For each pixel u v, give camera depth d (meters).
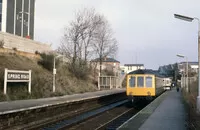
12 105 18.22
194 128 12.22
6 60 28.34
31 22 66.62
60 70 38.56
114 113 23.59
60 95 29.72
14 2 59.00
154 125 13.19
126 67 128.62
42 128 15.12
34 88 26.80
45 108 17.38
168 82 71.69
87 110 24.09
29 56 34.50
